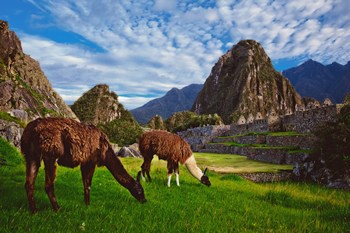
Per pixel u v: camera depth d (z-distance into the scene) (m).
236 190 13.41
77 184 9.55
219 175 21.34
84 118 124.50
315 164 24.08
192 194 10.57
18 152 14.73
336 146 22.77
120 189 9.57
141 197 7.81
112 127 106.62
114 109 131.25
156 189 10.71
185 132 103.00
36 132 6.01
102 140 7.28
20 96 39.31
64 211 6.22
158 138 12.16
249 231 6.73
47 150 5.96
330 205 12.08
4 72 46.38
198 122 125.69
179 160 12.27
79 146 6.52
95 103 130.75
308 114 40.81
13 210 5.80
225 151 59.31
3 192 7.34
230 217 7.92
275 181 24.41
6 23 60.12
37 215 5.71
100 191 8.92
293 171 25.52
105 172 12.33
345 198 15.38
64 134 6.32
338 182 20.73
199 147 76.31
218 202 9.84
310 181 23.33
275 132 50.97
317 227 7.59
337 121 24.61
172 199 9.29
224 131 82.88
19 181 9.16
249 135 57.16
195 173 12.73
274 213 9.23
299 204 11.91
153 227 6.03
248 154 42.94
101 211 6.73
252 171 25.58
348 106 31.50
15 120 19.98
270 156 35.97
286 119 50.25
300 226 7.51
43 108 46.88
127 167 16.66
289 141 37.66
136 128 111.56
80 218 6.05
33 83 58.69
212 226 6.77
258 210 9.37
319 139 26.50
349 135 22.59
